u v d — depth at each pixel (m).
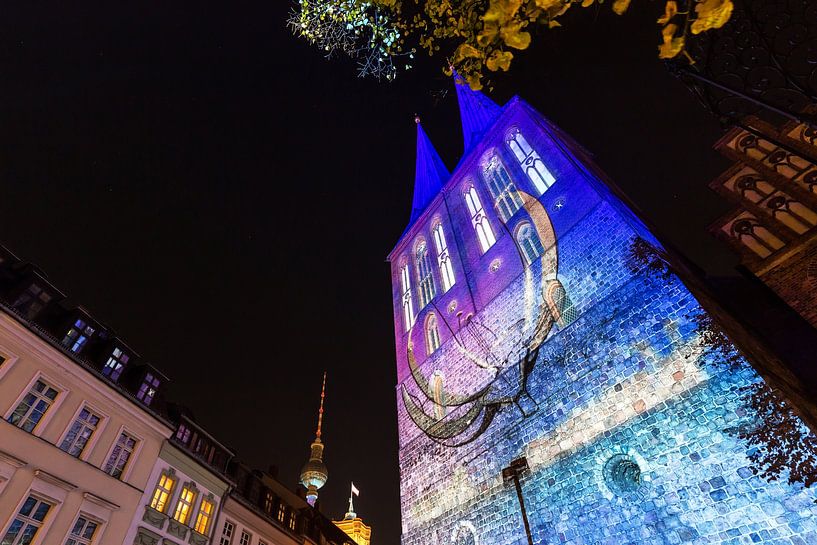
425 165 50.19
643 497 14.21
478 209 32.22
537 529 16.70
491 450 20.64
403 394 29.83
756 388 13.10
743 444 12.72
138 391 23.97
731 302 19.05
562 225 23.47
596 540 14.70
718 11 4.60
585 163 26.17
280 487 34.59
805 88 5.61
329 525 41.28
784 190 17.61
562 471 16.97
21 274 20.34
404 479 25.58
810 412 12.70
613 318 18.27
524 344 22.00
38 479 17.30
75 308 22.02
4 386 17.61
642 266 18.31
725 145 19.42
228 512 27.78
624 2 5.46
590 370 18.02
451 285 30.94
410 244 39.94
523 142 30.31
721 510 12.41
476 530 19.30
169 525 22.61
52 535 17.12
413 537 22.81
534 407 19.64
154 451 23.41
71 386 20.25
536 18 5.48
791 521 11.12
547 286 22.38
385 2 7.98
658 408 15.12
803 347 16.20
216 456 28.64
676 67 6.62
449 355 27.27
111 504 19.75
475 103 44.91
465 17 6.80
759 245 17.92
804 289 16.67
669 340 15.92
